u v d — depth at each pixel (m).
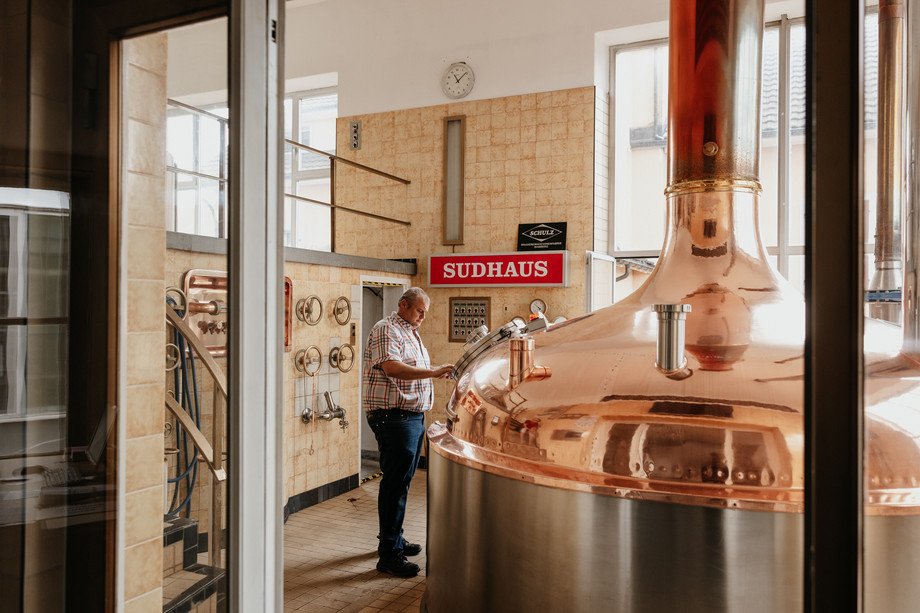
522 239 7.24
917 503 1.64
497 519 2.22
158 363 1.32
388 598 3.90
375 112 8.11
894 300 1.62
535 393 2.33
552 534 2.03
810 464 0.72
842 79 0.71
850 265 0.71
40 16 1.20
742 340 2.15
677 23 2.53
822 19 0.71
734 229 2.49
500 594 2.21
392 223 7.96
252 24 1.26
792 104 6.58
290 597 3.91
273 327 1.34
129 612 1.31
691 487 1.87
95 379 1.26
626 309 2.63
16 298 1.18
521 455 2.24
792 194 6.61
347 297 6.47
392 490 4.24
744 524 1.76
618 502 1.89
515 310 7.20
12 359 1.18
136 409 1.31
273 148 1.33
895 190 1.50
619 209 7.38
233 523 1.24
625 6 6.88
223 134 1.26
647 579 1.86
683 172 2.55
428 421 7.60
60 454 1.23
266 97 1.31
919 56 1.34
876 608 1.62
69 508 1.24
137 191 1.30
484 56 7.53
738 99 2.45
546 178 7.20
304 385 5.89
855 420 0.70
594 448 2.04
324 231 8.79
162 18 1.27
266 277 1.32
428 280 7.50
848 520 0.71
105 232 1.26
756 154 2.51
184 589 1.30
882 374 1.70
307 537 5.05
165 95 1.28
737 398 1.94
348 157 8.25
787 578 1.73
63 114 1.23
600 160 7.15
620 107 7.38
